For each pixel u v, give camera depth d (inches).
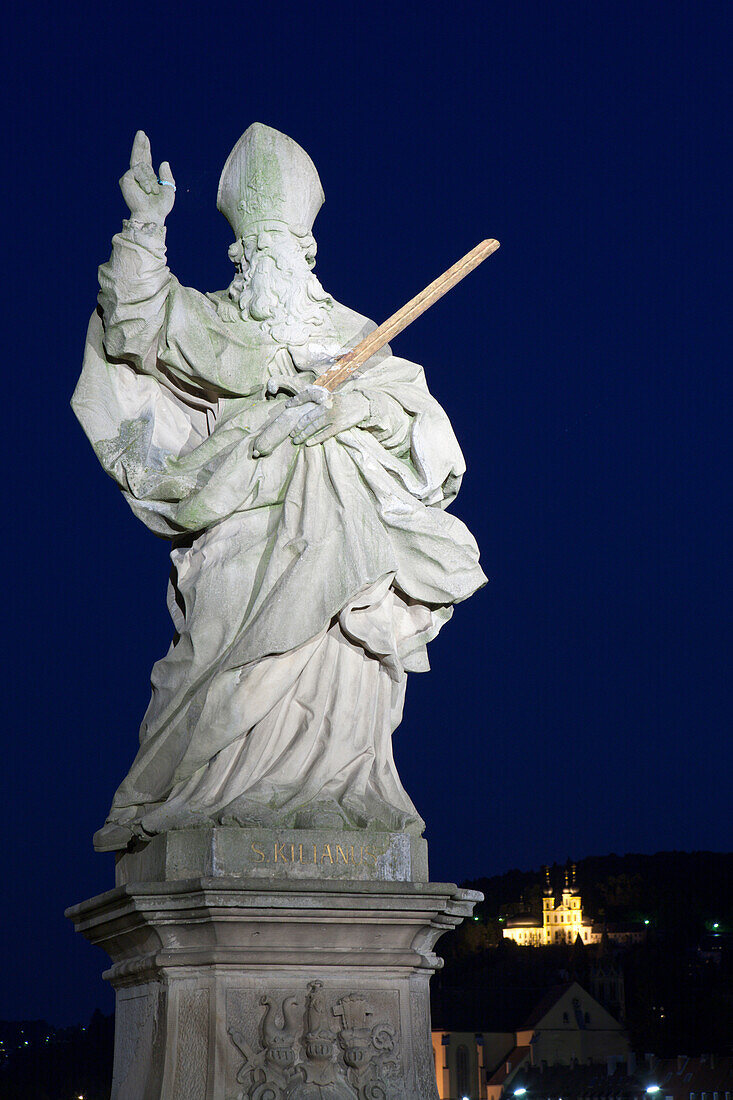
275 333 396.5
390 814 366.0
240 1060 339.9
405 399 397.7
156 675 378.9
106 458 386.9
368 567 376.5
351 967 353.4
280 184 404.2
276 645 364.8
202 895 336.2
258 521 382.3
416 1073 355.6
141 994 364.8
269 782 362.0
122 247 377.1
